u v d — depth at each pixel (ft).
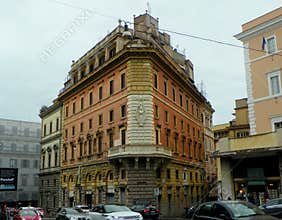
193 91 190.39
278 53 106.22
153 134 133.28
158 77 145.69
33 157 288.51
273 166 88.33
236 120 198.29
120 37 151.12
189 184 167.02
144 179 127.13
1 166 270.05
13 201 268.41
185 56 207.00
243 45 116.78
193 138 185.68
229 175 94.48
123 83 141.28
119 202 131.85
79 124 174.70
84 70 181.27
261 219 39.22
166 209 136.26
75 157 174.91
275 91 105.70
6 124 280.72
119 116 140.46
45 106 232.94
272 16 108.37
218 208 43.93
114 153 132.87
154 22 174.19
